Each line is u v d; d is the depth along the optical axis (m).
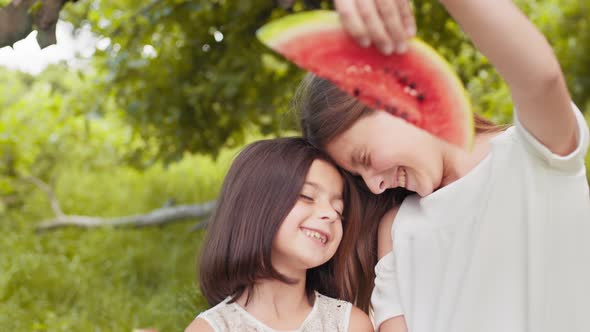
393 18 1.11
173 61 5.32
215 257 1.96
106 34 5.00
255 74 5.16
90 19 5.04
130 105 5.45
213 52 5.25
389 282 1.96
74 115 6.16
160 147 5.81
